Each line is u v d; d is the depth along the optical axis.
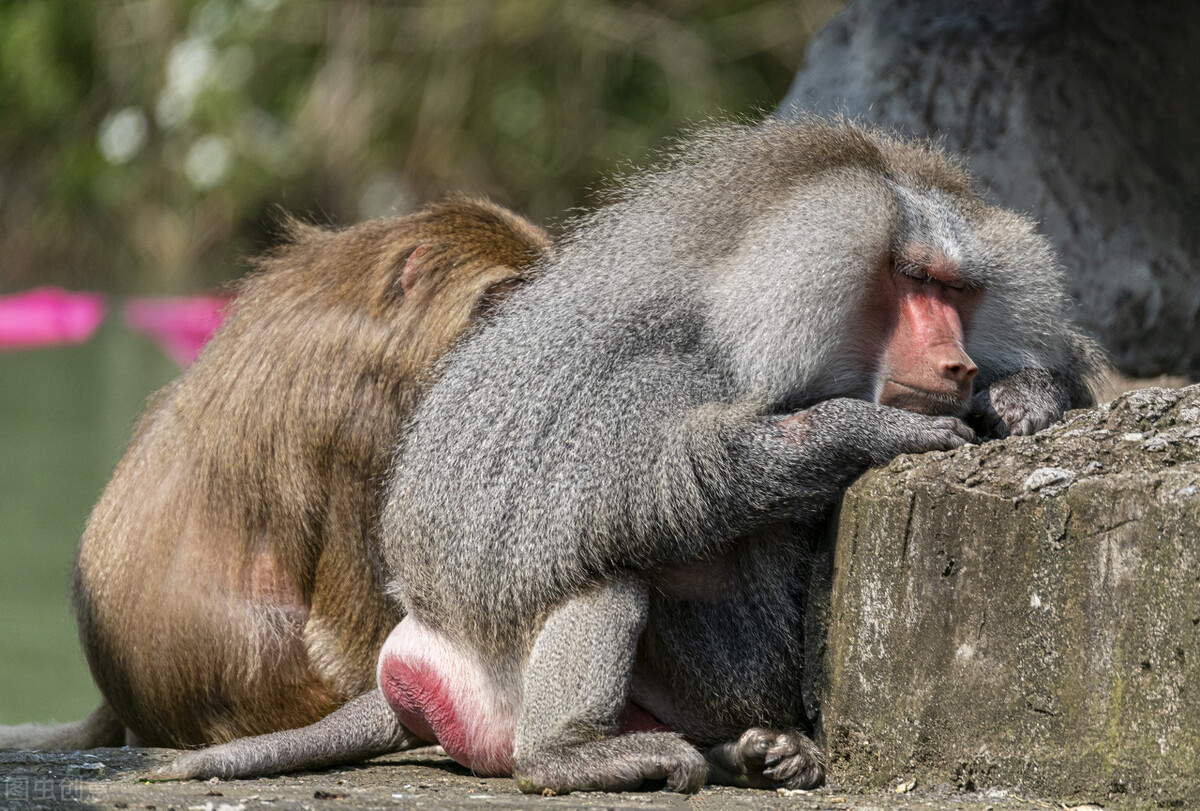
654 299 8.61
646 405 8.27
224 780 8.46
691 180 9.01
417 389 10.77
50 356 29.58
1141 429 7.52
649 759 7.83
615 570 8.24
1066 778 7.07
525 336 8.92
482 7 42.72
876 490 7.85
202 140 41.94
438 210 11.95
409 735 9.36
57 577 16.19
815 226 8.52
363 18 42.88
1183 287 15.88
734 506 8.16
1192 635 6.61
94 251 43.84
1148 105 16.91
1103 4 17.20
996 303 9.01
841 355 8.77
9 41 42.34
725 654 8.46
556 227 12.11
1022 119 16.17
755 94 43.03
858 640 7.92
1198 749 6.57
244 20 42.31
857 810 7.02
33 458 21.08
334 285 11.22
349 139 42.38
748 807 7.20
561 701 8.12
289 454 10.72
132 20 42.38
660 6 44.00
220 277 41.00
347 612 10.61
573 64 43.03
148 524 10.98
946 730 7.52
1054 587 7.16
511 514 8.49
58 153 43.47
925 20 16.95
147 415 11.95
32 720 13.23
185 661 10.80
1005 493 7.36
